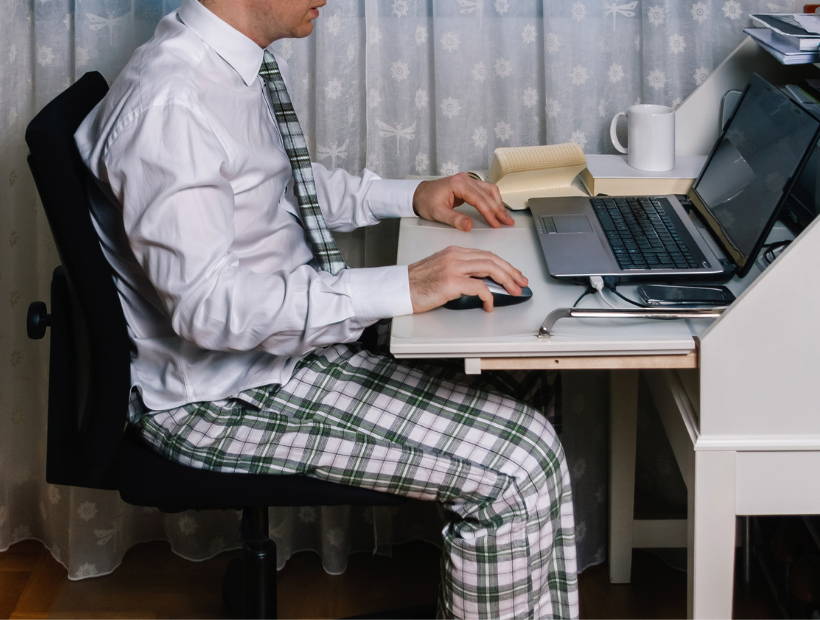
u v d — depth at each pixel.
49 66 1.95
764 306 1.25
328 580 2.10
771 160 1.44
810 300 1.25
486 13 1.90
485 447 1.43
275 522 2.12
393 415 1.45
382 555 2.17
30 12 1.95
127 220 1.33
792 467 1.31
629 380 1.94
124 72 1.40
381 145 1.98
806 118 1.38
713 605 1.37
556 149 1.76
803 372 1.28
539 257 1.52
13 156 2.01
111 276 1.36
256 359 1.47
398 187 1.72
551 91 1.90
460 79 1.92
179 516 2.13
